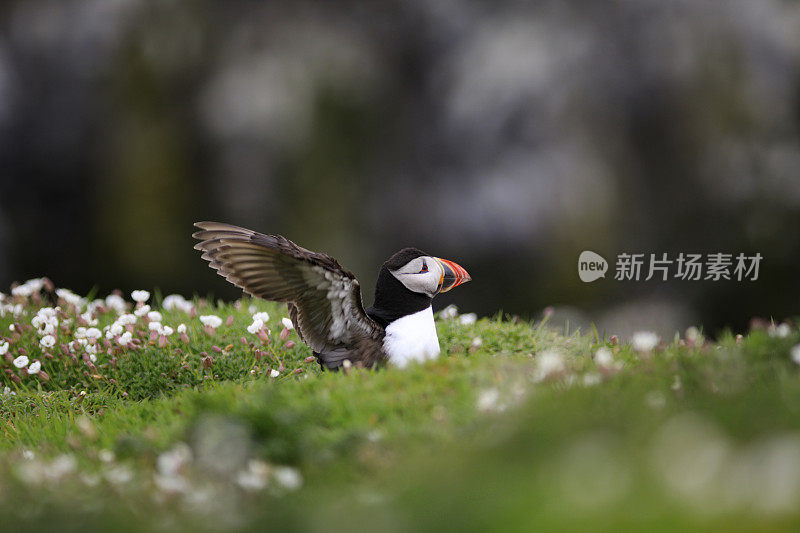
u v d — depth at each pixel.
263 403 5.27
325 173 20.06
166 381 7.62
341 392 5.66
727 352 5.59
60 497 4.54
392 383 5.76
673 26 19.25
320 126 20.14
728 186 19.75
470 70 19.02
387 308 6.64
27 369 7.86
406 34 20.11
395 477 4.57
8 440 6.52
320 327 6.54
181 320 8.57
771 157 19.77
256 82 20.09
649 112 19.55
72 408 7.24
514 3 19.27
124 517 4.22
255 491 4.48
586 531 3.50
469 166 19.27
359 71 20.19
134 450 5.32
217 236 6.18
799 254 19.81
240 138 20.14
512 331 8.14
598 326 18.34
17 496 4.60
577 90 18.89
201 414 5.32
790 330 5.86
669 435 4.25
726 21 19.48
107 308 8.81
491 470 4.34
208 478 4.66
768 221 19.84
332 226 20.09
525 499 3.86
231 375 7.70
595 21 19.17
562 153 18.89
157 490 4.48
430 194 19.64
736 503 3.51
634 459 4.07
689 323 19.03
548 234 18.91
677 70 19.28
